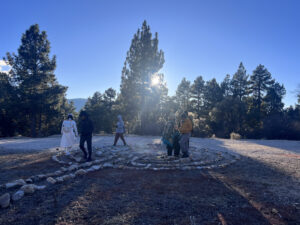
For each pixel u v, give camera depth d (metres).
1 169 5.71
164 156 7.84
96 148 9.70
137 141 14.10
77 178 4.91
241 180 4.93
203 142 14.69
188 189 4.27
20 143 12.45
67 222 2.89
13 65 28.61
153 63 24.27
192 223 2.89
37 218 3.00
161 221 2.94
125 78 25.09
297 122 30.38
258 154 9.10
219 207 3.43
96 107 50.53
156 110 24.03
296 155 8.80
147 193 4.02
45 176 4.93
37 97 28.19
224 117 36.19
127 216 3.07
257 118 37.00
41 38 29.55
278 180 4.94
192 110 49.84
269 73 45.94
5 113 29.64
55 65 30.16
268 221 2.98
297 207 3.44
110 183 4.59
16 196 3.65
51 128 37.66
